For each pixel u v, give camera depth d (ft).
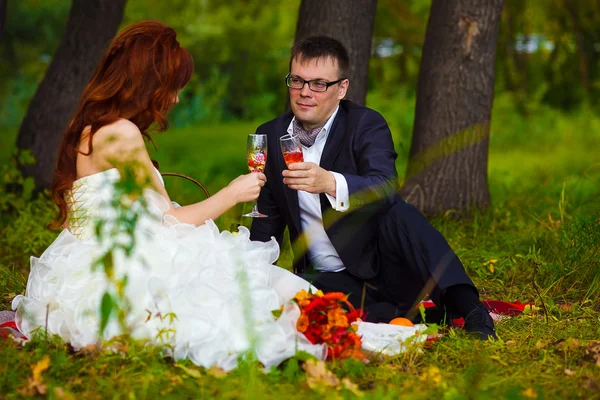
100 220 12.03
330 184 14.65
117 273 13.07
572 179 33.09
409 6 59.11
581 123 57.36
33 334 13.64
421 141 26.30
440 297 14.73
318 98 15.57
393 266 15.47
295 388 11.93
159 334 12.72
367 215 15.42
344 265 15.99
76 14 29.25
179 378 11.97
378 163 15.34
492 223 24.88
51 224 14.62
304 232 16.15
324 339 12.94
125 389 11.62
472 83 25.84
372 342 13.75
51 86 29.04
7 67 83.15
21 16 84.23
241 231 14.51
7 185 28.50
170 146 59.16
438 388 12.02
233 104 86.79
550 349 14.17
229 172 44.88
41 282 14.01
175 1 79.66
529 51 49.24
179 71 14.20
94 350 12.94
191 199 31.45
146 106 14.05
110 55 14.11
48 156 28.89
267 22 80.69
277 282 14.55
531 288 19.40
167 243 13.55
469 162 25.96
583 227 20.12
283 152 14.83
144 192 13.14
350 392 11.77
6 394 11.76
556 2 40.47
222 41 81.35
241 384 11.72
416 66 49.26
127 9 77.82
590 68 41.45
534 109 54.80
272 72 86.07
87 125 14.01
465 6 25.66
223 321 13.00
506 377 12.65
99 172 13.87
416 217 15.03
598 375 12.80
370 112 16.01
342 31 24.80
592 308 17.51
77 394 11.70
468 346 13.71
